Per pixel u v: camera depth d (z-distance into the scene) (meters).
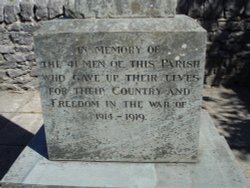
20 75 2.83
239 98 2.67
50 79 1.32
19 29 2.70
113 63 1.28
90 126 1.39
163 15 1.30
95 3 1.29
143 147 1.41
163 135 1.38
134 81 1.31
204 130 1.65
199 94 1.31
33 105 2.61
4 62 2.80
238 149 1.99
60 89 1.33
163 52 1.25
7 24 2.70
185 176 1.33
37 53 1.28
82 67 1.30
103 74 1.30
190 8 2.69
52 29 1.27
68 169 1.39
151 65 1.28
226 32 2.76
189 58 1.26
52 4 2.62
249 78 2.86
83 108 1.36
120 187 1.28
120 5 1.29
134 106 1.35
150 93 1.32
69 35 1.25
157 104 1.34
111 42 1.25
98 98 1.34
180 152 1.40
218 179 1.31
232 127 2.23
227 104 2.57
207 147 1.51
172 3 1.29
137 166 1.40
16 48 2.76
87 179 1.33
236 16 2.71
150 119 1.36
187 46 1.24
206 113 1.82
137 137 1.39
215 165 1.39
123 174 1.35
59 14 2.64
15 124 2.33
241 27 2.74
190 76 1.29
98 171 1.37
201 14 2.71
